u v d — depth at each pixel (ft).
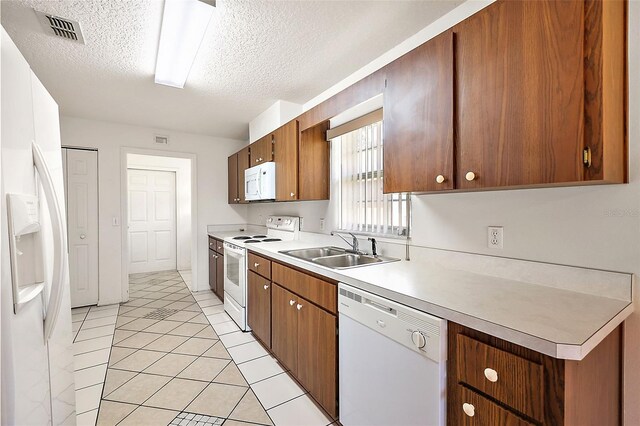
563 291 4.03
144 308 11.52
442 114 4.33
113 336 8.97
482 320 3.06
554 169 3.23
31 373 3.10
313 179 8.37
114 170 12.15
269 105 10.16
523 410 2.77
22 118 3.09
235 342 8.59
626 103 3.43
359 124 7.16
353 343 4.73
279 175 9.25
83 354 7.84
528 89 3.42
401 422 3.88
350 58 7.07
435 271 5.26
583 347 2.50
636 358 3.51
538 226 4.35
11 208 2.76
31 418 3.08
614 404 3.45
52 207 3.48
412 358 3.74
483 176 3.86
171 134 13.41
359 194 7.57
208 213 14.37
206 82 8.32
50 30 5.78
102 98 9.39
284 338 6.98
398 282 4.50
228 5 5.18
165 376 6.85
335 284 5.28
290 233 10.60
